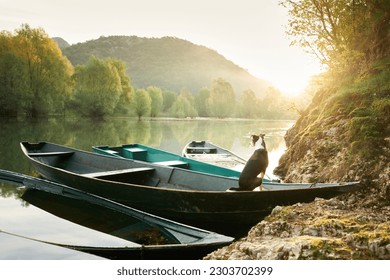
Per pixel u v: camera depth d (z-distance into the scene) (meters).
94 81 52.94
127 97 61.41
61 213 8.98
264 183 9.17
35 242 6.38
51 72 45.12
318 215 6.50
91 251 5.98
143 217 7.61
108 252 5.92
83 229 7.87
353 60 14.20
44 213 8.98
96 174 10.36
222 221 8.48
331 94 14.52
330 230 5.43
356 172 9.19
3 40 46.38
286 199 7.88
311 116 15.24
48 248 6.14
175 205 8.70
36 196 10.55
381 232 4.96
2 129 30.83
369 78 12.54
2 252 5.98
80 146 22.66
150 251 5.87
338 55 14.50
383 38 13.40
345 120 11.52
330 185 8.11
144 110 64.75
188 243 6.34
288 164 13.81
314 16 15.50
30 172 14.34
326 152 11.09
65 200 9.72
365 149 9.49
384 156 9.12
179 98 86.19
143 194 8.98
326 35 15.31
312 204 7.45
